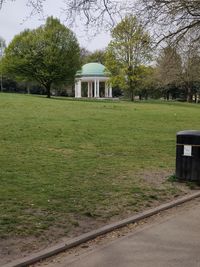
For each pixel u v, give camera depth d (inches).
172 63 789.9
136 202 345.7
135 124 1040.8
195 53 751.7
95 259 233.0
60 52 2551.7
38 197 343.0
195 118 1337.4
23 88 3858.3
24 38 2571.4
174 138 805.2
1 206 314.5
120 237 269.4
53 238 257.8
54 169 461.7
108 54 2650.1
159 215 321.1
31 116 1081.4
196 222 302.0
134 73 2659.9
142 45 746.2
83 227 280.7
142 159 558.6
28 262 223.1
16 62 2591.0
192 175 416.2
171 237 269.7
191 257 237.0
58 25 2554.1
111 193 370.0
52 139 710.5
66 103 1716.3
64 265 224.2
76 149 620.7
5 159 510.0
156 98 3750.0
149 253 242.4
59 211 309.9
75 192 366.0
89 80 3248.0
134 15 686.5
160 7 670.5
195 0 666.2
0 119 973.8
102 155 578.6
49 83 2623.0
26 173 434.3
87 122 1018.1
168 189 393.4
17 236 256.8
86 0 420.5
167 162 541.0
